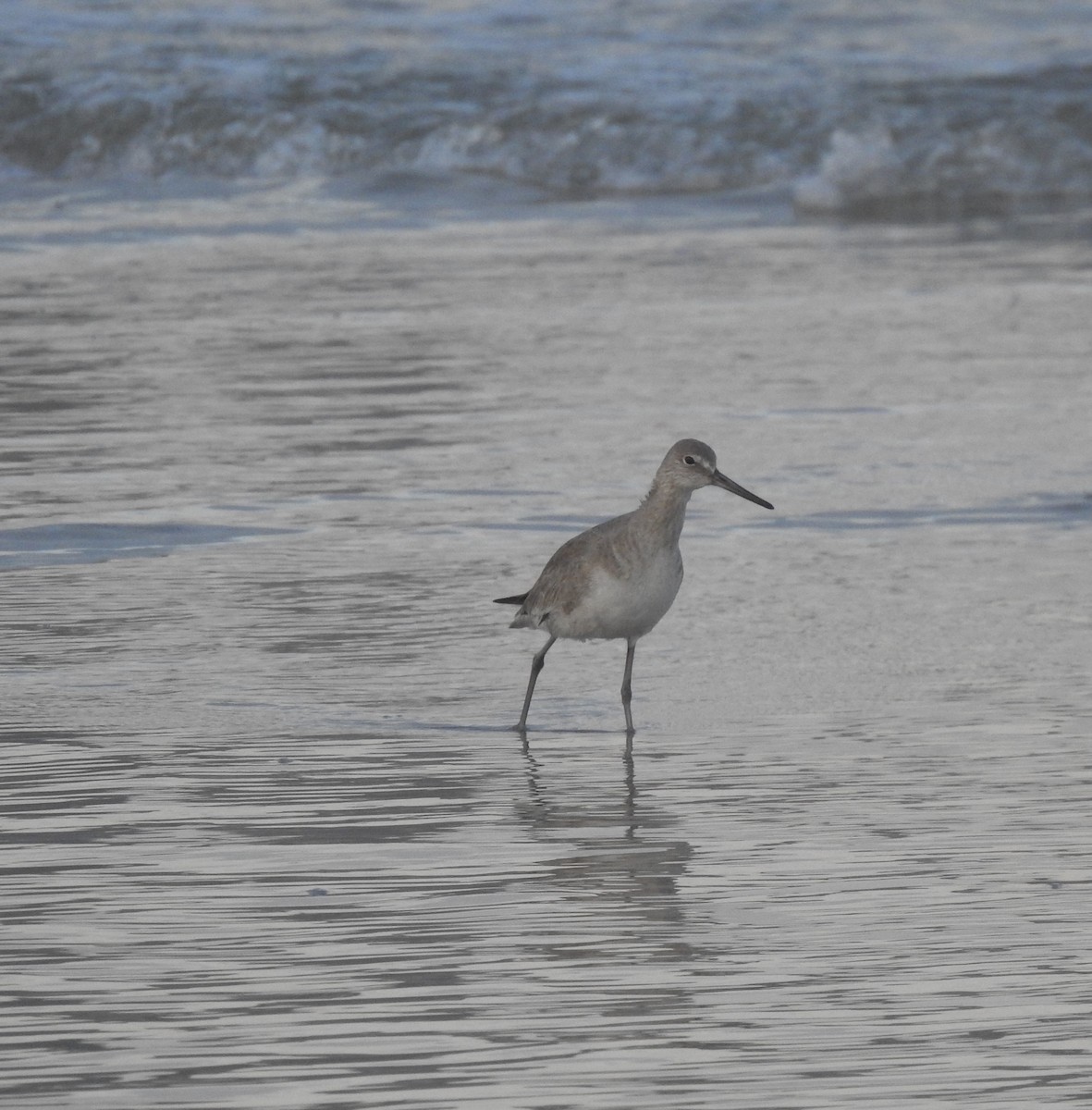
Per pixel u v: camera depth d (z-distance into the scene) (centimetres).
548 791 998
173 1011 709
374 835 923
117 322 2391
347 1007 714
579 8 4738
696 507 1658
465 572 1455
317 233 3109
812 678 1212
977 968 754
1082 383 2116
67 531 1550
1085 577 1440
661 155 3675
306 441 1847
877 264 2884
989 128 3791
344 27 4441
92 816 948
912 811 958
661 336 2355
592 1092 643
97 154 3678
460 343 2300
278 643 1284
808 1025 699
